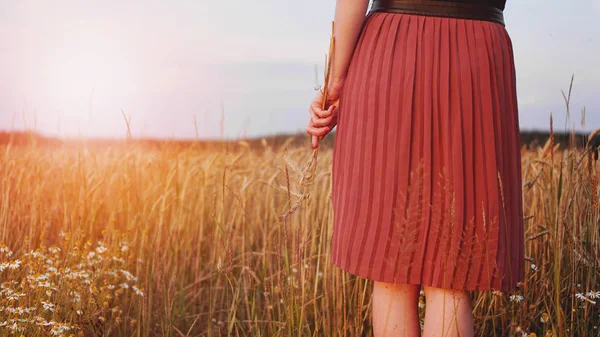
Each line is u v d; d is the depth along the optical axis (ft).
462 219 4.46
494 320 7.02
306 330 6.81
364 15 4.82
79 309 6.33
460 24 4.58
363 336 7.31
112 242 8.63
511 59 4.79
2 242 7.66
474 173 4.50
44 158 10.10
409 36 4.58
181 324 7.85
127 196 9.76
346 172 4.86
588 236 6.61
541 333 6.74
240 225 10.19
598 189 6.24
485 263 4.50
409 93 4.50
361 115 4.71
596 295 5.98
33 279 6.10
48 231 9.53
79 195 9.22
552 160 6.20
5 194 8.71
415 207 4.50
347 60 4.95
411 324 4.80
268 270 8.90
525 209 8.61
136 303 7.55
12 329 5.62
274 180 10.51
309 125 5.49
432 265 4.53
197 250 9.62
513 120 4.74
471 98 4.48
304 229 8.15
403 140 4.51
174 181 10.14
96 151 10.41
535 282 6.89
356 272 4.73
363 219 4.67
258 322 7.43
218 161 10.79
